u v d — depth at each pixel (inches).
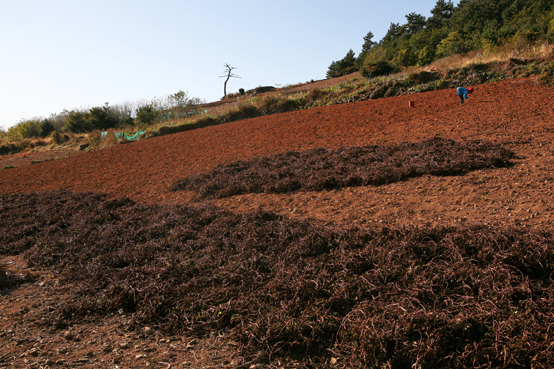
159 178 399.2
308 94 815.7
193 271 167.5
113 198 342.0
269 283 145.7
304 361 108.6
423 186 235.9
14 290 171.6
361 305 123.8
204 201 292.4
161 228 227.9
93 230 246.7
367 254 152.7
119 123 1134.4
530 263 127.7
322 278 142.6
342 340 111.9
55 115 1456.7
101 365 108.7
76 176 489.1
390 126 431.8
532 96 427.8
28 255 219.9
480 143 285.6
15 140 1279.5
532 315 104.6
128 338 125.3
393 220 193.8
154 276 163.8
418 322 108.6
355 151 330.6
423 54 1090.7
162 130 803.4
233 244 190.9
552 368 87.7
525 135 298.8
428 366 97.8
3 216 310.3
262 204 261.0
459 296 120.3
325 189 269.0
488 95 480.1
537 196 188.1
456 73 629.3
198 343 121.0
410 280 132.5
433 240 155.3
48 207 319.9
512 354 93.3
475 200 199.9
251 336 116.6
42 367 107.3
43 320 139.9
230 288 146.9
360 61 1819.6
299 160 340.8
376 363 99.3
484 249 137.5
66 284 175.9
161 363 109.2
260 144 478.0
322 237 173.6
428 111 465.7
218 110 956.6
